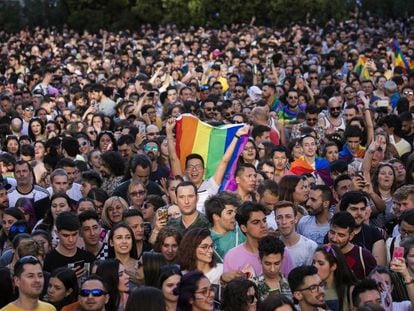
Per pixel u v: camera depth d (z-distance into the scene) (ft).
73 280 29.68
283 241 32.73
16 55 98.84
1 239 37.04
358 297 27.78
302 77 74.18
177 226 34.47
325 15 149.28
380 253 33.76
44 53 111.86
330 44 112.88
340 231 31.42
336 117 56.49
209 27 149.79
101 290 28.04
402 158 48.57
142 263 30.32
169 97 67.21
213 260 31.68
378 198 39.17
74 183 44.86
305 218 36.96
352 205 33.86
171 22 150.41
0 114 65.87
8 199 41.83
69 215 33.73
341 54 95.45
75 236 33.50
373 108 62.90
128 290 29.58
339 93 67.31
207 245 31.07
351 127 49.14
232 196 33.91
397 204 36.42
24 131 63.00
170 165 44.24
